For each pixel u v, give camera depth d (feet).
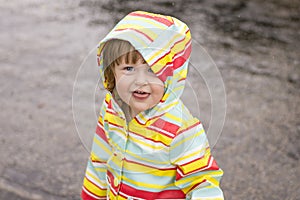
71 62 14.67
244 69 14.75
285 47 16.72
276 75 14.48
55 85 13.30
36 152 10.46
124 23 5.54
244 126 11.59
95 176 6.19
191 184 5.50
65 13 18.60
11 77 13.66
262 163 10.30
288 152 10.69
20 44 15.80
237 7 20.31
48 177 9.75
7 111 11.97
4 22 17.54
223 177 9.84
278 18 19.47
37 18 18.01
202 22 18.62
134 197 5.70
